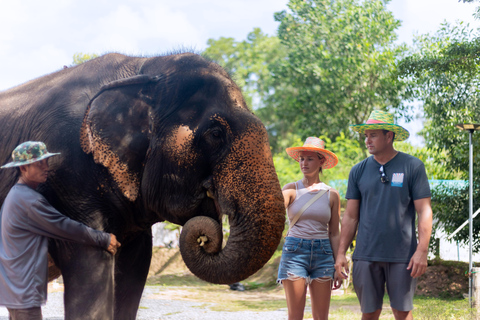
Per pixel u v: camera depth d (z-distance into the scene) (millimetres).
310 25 28625
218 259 3174
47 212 3227
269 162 3279
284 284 4250
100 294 3297
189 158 3330
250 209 3160
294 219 4246
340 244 3979
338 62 26516
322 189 4320
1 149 3648
